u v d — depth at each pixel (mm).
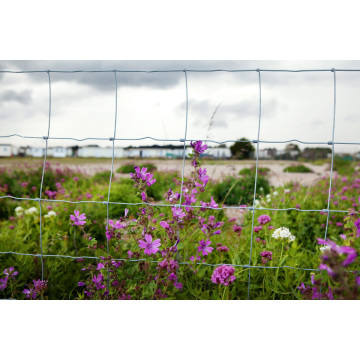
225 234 2936
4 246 2779
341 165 10469
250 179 5980
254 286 2242
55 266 2533
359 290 1457
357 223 1943
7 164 7316
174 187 5371
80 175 7086
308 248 3232
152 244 1987
